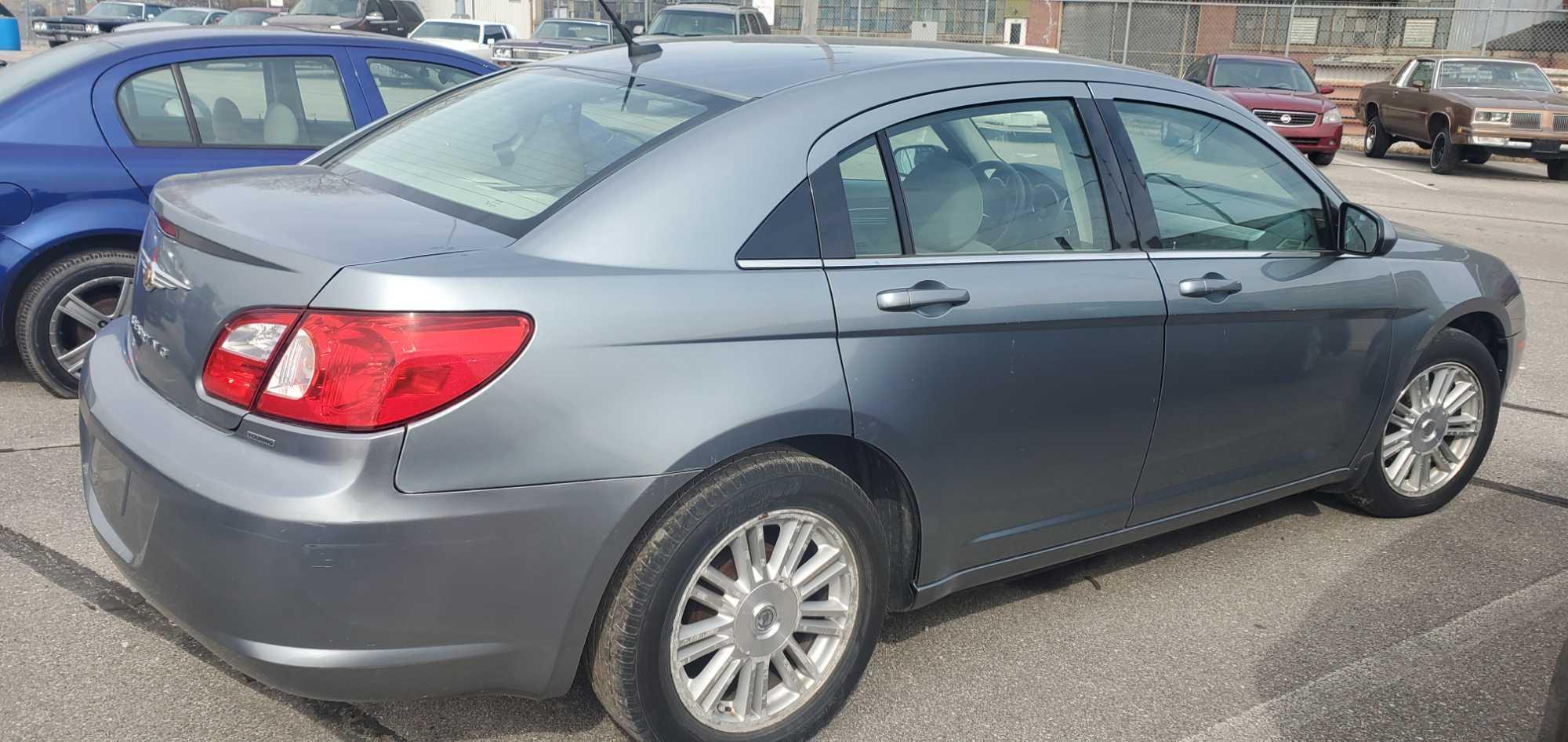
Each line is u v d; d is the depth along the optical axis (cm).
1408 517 455
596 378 239
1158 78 361
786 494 265
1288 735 304
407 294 225
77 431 473
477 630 238
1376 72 2686
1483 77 1925
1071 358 314
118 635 321
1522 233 1226
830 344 270
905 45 353
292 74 552
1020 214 314
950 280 290
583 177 267
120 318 313
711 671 271
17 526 383
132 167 499
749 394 255
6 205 473
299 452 226
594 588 246
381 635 231
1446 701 323
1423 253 427
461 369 227
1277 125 1748
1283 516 454
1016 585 384
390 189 292
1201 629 359
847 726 299
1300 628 362
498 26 2514
